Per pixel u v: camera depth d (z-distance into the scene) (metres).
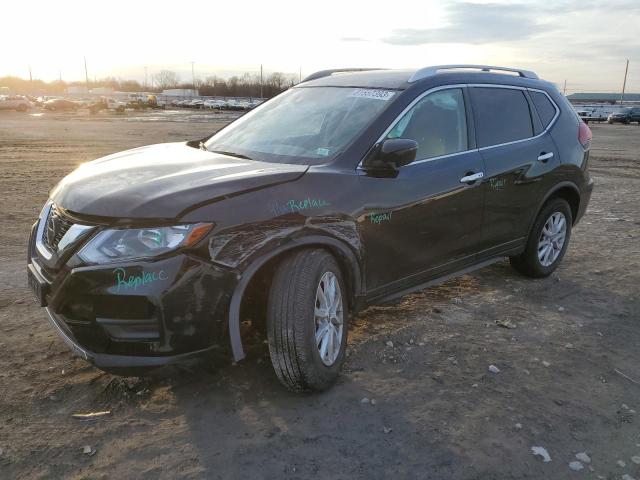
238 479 2.66
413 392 3.43
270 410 3.20
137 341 2.82
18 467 2.69
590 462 2.86
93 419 3.08
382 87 4.08
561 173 5.22
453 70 4.48
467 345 4.07
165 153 3.94
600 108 61.25
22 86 156.38
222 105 80.44
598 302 5.00
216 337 2.96
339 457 2.83
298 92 4.59
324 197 3.30
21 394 3.29
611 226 8.07
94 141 20.84
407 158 3.49
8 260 5.77
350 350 3.94
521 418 3.21
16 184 10.50
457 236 4.24
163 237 2.79
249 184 3.10
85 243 2.87
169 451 2.84
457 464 2.80
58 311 2.93
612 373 3.77
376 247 3.62
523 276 5.60
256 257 2.99
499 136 4.66
